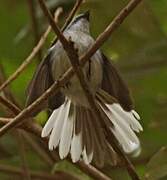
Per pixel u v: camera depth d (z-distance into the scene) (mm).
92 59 3822
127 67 4332
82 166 3988
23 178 4207
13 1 4414
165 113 4348
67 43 3734
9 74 4410
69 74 3762
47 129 3865
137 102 4344
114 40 4328
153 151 4312
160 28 4324
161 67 4336
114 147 3812
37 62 4191
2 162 4250
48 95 3777
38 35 4246
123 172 4207
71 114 3871
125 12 3740
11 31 4410
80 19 3869
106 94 3848
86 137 3863
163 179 3959
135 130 3852
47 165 4266
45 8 3727
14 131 4137
